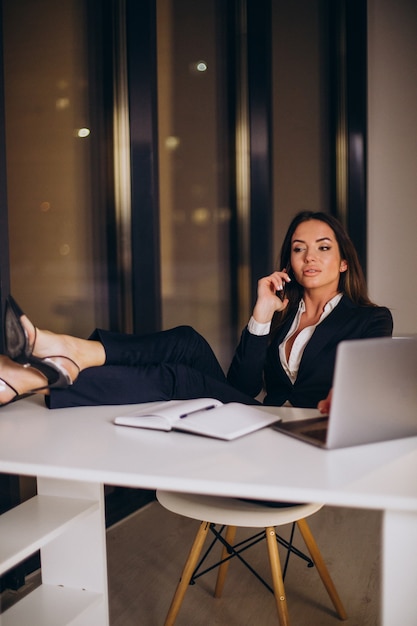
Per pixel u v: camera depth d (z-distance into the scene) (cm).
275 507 186
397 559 129
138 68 314
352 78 427
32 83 283
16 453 153
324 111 426
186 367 213
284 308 258
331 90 431
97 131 315
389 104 438
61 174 299
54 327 299
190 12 348
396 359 153
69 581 203
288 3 391
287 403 265
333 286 261
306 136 410
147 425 173
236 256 378
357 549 283
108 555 280
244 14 365
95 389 202
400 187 444
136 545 290
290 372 259
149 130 316
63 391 199
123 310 331
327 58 427
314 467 139
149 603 239
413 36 438
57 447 158
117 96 320
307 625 223
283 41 388
